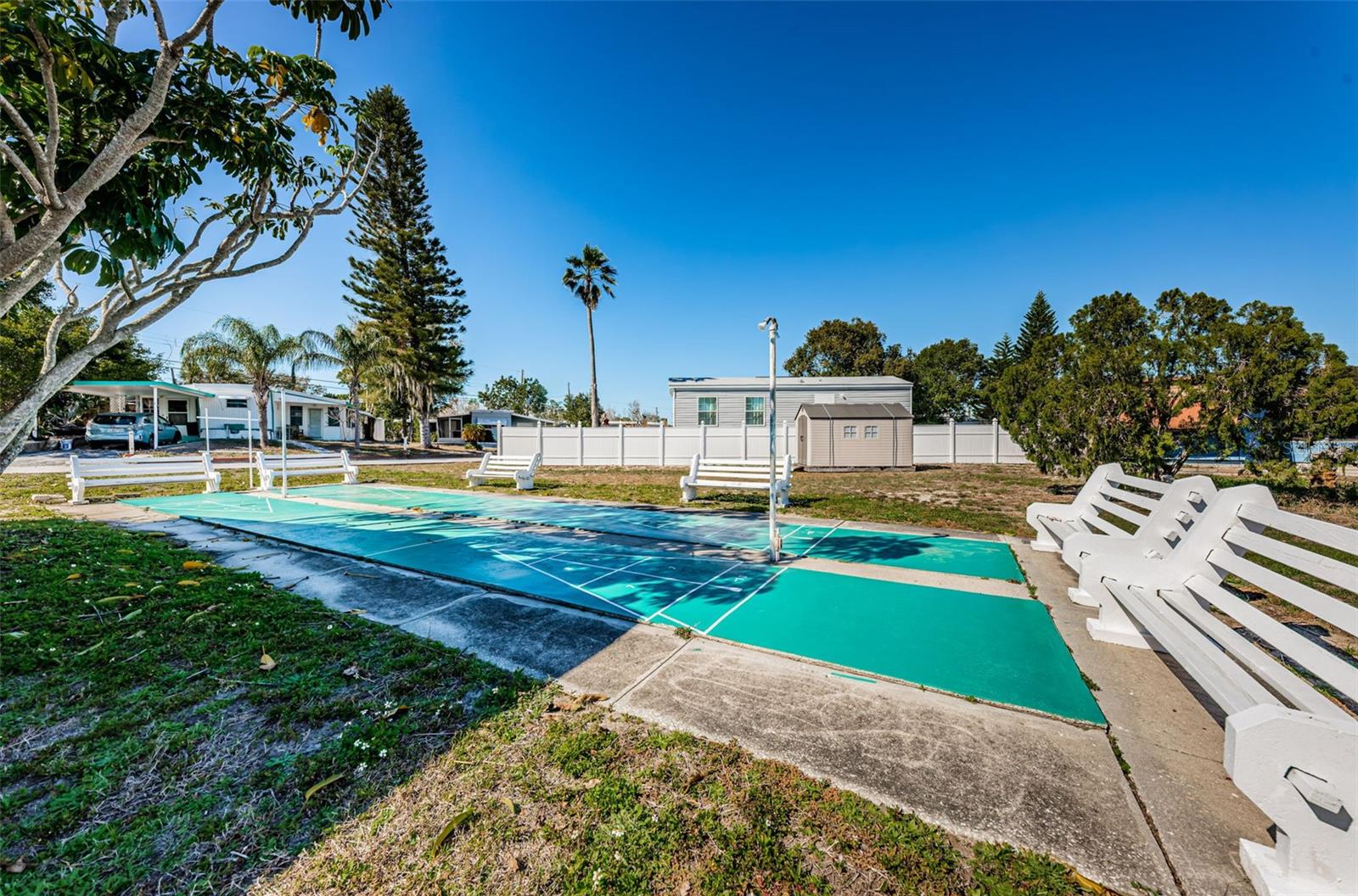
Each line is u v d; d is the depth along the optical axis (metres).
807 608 3.93
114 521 7.31
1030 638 3.38
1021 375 10.45
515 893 1.52
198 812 1.79
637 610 3.89
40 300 21.31
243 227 4.17
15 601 3.63
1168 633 2.43
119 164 3.03
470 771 2.03
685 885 1.55
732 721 2.41
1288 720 1.48
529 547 5.88
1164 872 1.58
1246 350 7.54
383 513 8.18
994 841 1.71
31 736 2.18
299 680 2.72
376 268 27.70
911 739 2.27
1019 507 8.62
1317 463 7.61
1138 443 8.25
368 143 5.44
